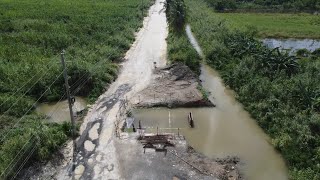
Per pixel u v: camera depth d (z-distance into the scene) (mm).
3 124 30203
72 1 89812
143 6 87562
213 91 39594
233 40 52469
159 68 43875
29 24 59625
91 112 33469
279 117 31172
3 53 44156
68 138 28859
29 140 25688
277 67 40000
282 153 27656
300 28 70188
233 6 89938
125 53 50938
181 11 61750
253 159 27203
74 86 37344
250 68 42000
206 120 32875
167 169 25234
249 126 32031
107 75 40406
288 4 90812
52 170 24984
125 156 26672
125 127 31000
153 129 30938
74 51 46688
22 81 36844
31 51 45812
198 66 46500
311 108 31453
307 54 52562
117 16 72062
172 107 34781
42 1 87062
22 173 24250
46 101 35531
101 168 25391
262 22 74938
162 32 63781
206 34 58719
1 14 69188
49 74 37375
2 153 24984
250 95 36219
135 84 39969
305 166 25484
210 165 25875
